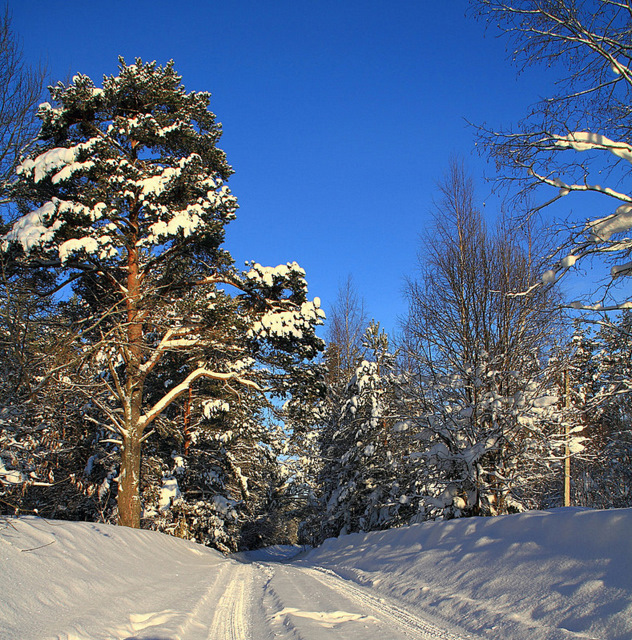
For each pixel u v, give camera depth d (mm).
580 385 14859
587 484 23344
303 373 18141
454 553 9258
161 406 17484
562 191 7113
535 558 7258
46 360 10570
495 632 5691
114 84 16656
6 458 9086
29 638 4613
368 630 5844
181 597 7961
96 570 7941
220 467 28188
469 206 16000
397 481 20359
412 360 16250
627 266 7020
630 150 6484
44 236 14070
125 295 16656
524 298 13672
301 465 39375
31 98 13867
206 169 17578
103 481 20188
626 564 5816
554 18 7352
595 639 4836
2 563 5961
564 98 7727
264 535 44188
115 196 15039
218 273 18688
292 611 6852
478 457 13219
